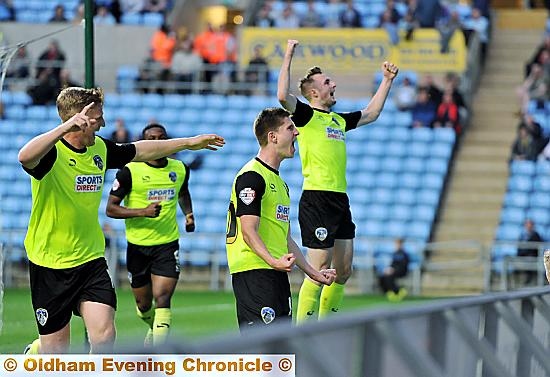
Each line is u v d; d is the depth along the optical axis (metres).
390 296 49.00
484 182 57.50
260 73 62.56
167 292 26.50
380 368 11.52
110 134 62.41
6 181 60.22
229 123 61.91
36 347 20.31
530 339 17.98
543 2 73.56
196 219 57.28
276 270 19.50
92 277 18.31
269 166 19.73
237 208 19.34
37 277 18.31
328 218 24.52
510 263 50.19
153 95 63.62
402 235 55.47
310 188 24.62
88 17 24.47
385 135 59.22
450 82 59.56
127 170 26.69
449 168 58.38
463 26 63.44
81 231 18.25
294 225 55.94
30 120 62.62
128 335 30.39
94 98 18.00
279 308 19.44
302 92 25.17
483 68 66.38
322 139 24.55
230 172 59.34
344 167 24.94
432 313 13.12
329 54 61.47
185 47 64.69
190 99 63.38
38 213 18.06
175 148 19.19
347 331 10.75
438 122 59.25
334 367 10.46
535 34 69.44
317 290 24.56
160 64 64.06
